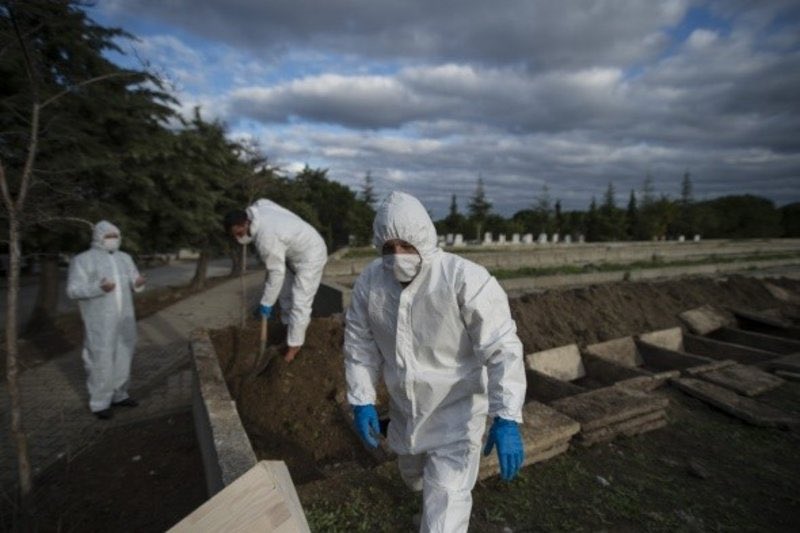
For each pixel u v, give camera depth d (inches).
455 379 76.4
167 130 331.3
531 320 244.4
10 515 111.8
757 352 227.9
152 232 349.4
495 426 67.3
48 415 176.9
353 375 85.1
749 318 303.7
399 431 84.4
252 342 188.2
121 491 126.5
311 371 167.6
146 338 293.1
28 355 256.2
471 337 73.7
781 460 131.0
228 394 127.3
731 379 182.2
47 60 200.5
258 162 453.4
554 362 211.8
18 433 93.1
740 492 114.3
